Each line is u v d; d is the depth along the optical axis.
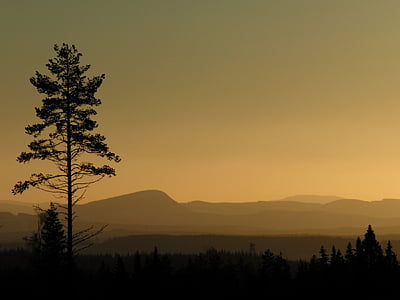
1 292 79.38
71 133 58.94
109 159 60.00
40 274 75.12
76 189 59.09
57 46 59.69
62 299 67.56
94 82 60.12
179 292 146.12
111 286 133.12
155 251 150.75
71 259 59.47
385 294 155.88
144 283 139.25
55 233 78.00
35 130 58.66
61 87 59.62
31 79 59.16
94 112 60.25
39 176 58.31
